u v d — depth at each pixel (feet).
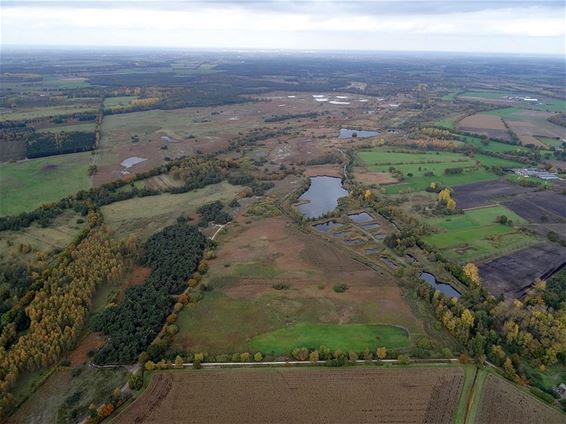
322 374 320.91
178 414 286.46
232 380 314.96
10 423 284.82
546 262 479.82
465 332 352.90
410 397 300.81
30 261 466.70
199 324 379.76
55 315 366.43
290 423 279.08
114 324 369.71
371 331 371.97
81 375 322.96
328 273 462.60
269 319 386.73
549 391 307.78
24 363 320.50
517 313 377.30
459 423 280.72
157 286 426.10
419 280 441.68
